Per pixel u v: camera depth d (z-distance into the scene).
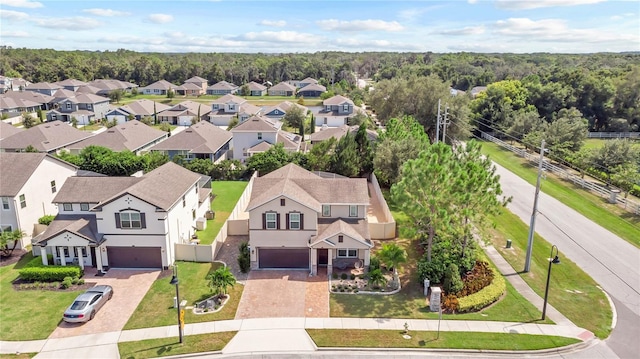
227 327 26.25
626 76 93.94
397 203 31.19
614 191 46.38
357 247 32.28
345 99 97.62
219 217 44.44
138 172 54.38
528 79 109.19
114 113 99.00
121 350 24.17
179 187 37.03
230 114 100.88
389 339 24.81
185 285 31.30
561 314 27.30
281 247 33.56
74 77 158.88
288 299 29.39
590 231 39.44
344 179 36.56
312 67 176.25
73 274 31.84
